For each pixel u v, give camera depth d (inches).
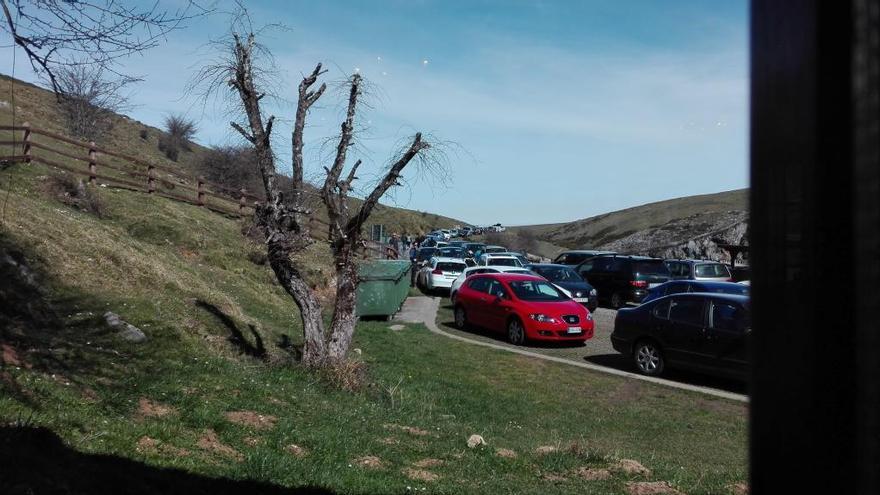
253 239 805.2
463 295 734.5
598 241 3358.8
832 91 46.9
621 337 533.6
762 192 52.4
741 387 480.4
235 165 1253.1
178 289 486.0
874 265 44.2
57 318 338.3
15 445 174.1
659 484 252.1
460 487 230.7
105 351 310.7
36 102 1208.8
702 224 2106.3
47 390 237.0
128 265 475.8
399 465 254.5
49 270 397.4
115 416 236.7
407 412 369.1
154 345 346.6
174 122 1777.8
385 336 639.1
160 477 190.9
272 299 689.6
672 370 530.3
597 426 387.9
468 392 448.8
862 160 44.7
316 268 880.3
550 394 458.0
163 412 258.4
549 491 235.6
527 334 637.9
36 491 152.2
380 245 1037.2
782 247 51.2
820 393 48.6
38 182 682.8
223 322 460.4
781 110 50.9
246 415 278.1
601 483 256.2
